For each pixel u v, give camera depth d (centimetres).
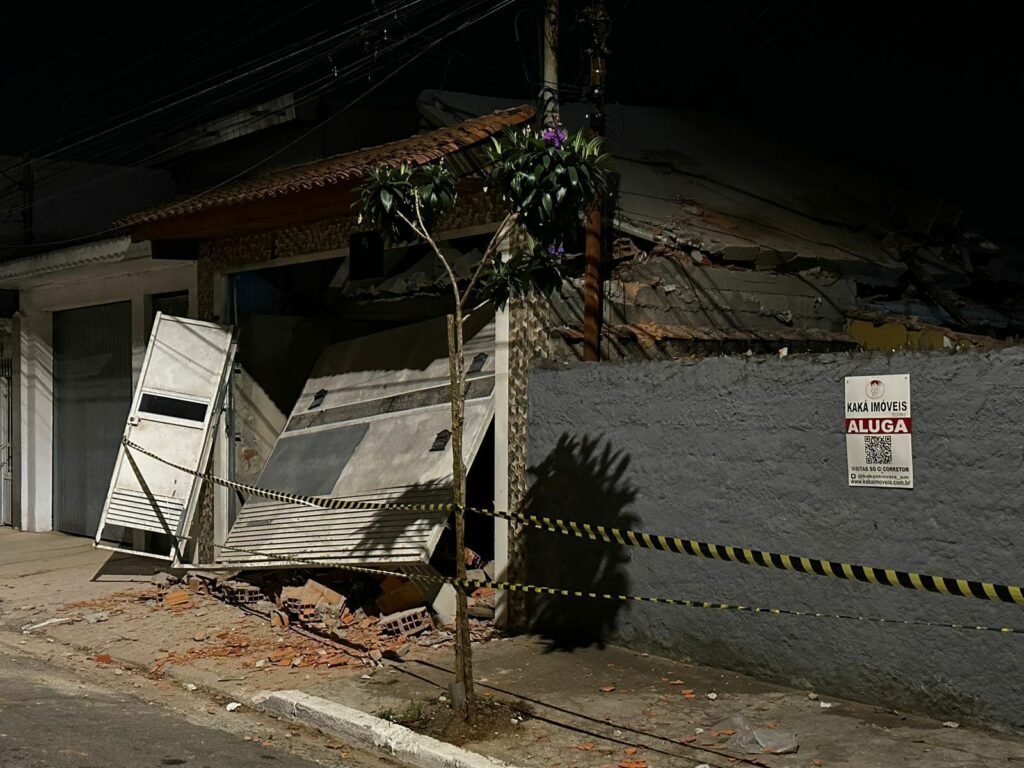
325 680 722
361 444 1005
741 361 711
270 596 985
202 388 1139
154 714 663
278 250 1094
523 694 677
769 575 692
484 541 1008
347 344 1142
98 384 1451
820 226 1141
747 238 1012
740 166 1245
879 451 637
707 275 986
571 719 626
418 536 849
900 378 629
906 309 1123
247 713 677
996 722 586
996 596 455
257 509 1053
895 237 1173
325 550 916
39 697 687
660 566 757
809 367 674
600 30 964
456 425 636
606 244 929
